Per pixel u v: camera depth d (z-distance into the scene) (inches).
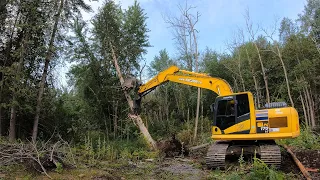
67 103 620.1
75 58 690.8
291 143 494.0
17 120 513.0
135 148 514.0
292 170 325.4
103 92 699.4
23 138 498.6
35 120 487.8
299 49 820.6
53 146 338.0
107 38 682.2
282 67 881.5
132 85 517.3
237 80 989.2
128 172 327.3
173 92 1002.1
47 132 534.6
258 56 928.3
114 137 635.5
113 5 699.4
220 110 370.9
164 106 975.6
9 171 293.0
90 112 689.6
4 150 325.1
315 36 834.8
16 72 449.1
